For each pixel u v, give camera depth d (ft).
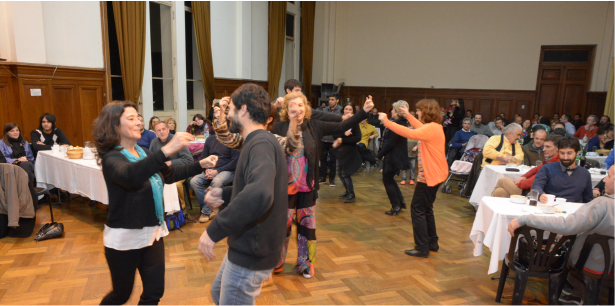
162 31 24.58
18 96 17.31
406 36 41.39
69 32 19.19
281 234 4.80
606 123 25.53
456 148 22.75
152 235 5.66
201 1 25.86
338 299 8.74
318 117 10.32
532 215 7.57
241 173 4.69
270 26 32.83
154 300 5.87
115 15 20.43
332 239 12.60
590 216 6.98
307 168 9.25
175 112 25.70
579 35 35.55
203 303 8.37
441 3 39.63
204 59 26.55
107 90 21.20
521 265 8.05
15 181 11.46
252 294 4.76
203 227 13.30
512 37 37.65
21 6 16.99
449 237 13.05
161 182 5.70
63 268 9.88
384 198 18.21
